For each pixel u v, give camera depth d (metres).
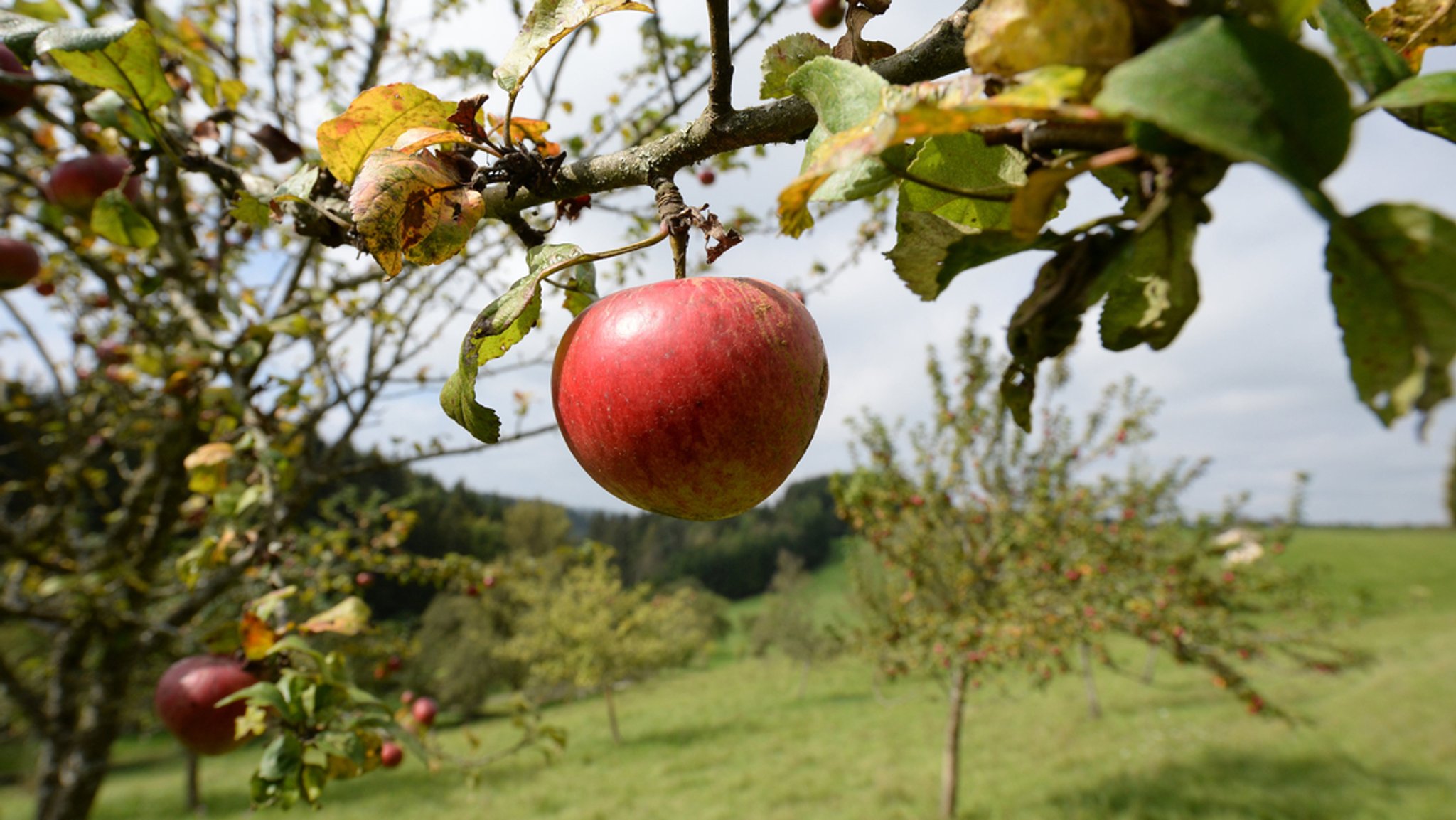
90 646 4.57
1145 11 0.53
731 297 1.05
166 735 22.31
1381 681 14.35
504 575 5.01
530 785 13.69
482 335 1.01
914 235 0.84
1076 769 10.81
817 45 1.10
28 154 4.11
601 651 19.55
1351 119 0.44
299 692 1.83
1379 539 38.28
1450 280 0.47
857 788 11.16
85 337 4.89
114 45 1.43
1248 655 8.52
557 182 1.20
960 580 8.82
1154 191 0.55
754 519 57.44
